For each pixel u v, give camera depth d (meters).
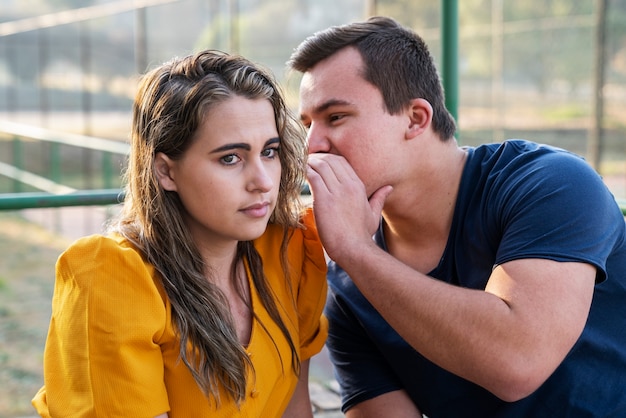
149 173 1.48
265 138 1.45
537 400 1.71
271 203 1.50
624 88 13.23
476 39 15.28
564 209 1.60
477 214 1.76
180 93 1.43
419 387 1.85
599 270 1.60
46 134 14.02
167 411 1.47
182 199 1.48
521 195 1.66
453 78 2.33
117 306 1.41
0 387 4.77
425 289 1.56
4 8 33.66
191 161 1.44
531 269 1.55
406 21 13.73
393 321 1.58
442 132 1.80
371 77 1.73
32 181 11.17
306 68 1.82
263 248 1.66
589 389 1.69
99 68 27.45
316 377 4.19
